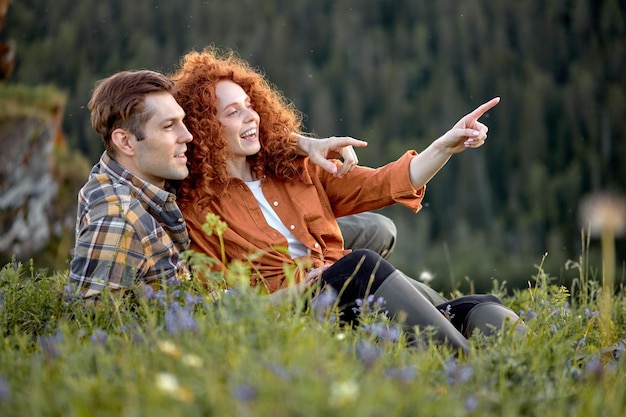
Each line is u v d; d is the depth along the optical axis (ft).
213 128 12.00
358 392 6.32
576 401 7.74
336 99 297.94
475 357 8.58
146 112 11.13
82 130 159.63
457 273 205.87
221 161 12.03
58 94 45.03
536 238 249.14
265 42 297.53
